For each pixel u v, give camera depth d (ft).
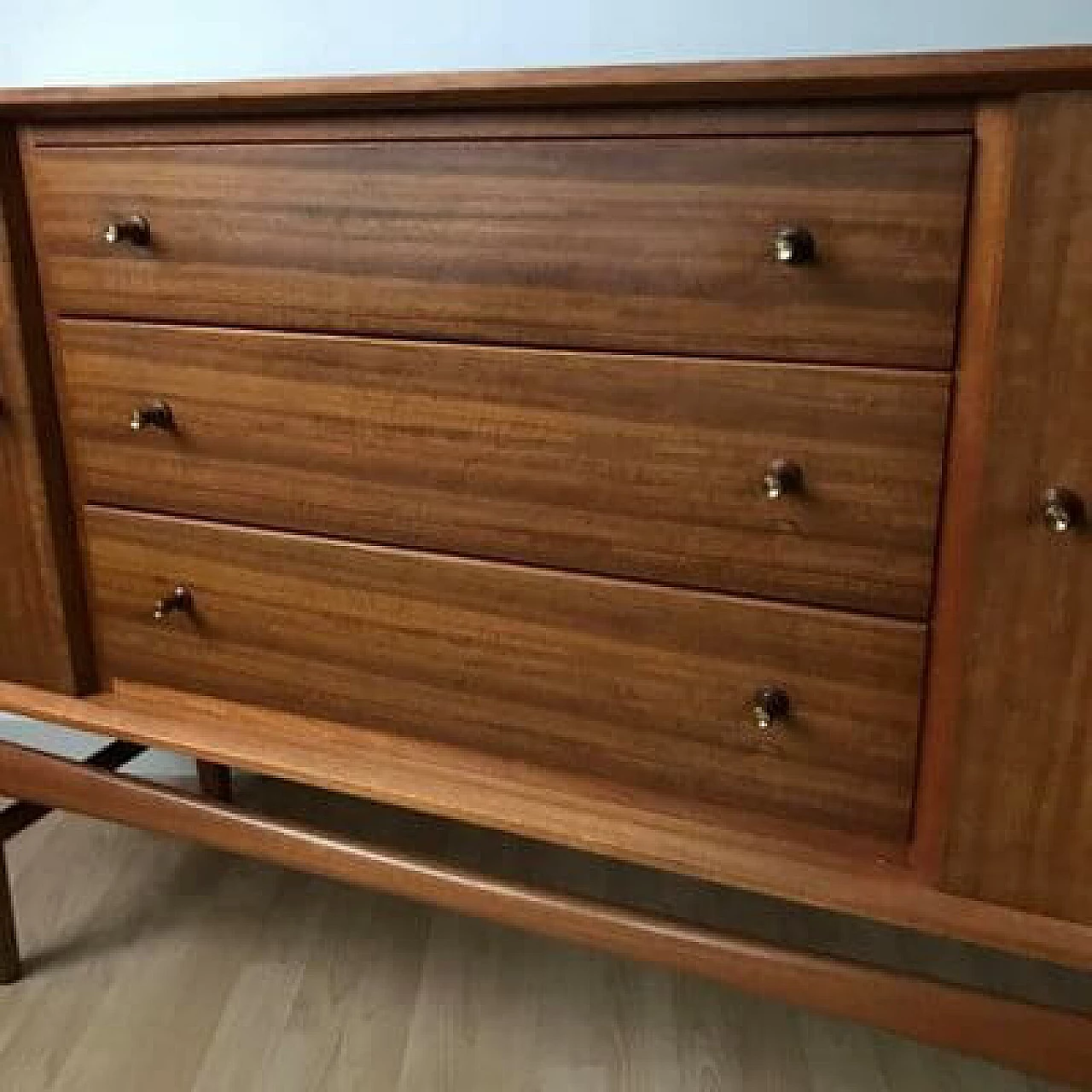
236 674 3.60
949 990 2.80
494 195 2.78
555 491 2.94
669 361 2.72
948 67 2.21
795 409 2.64
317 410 3.18
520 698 3.18
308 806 5.35
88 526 3.69
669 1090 3.76
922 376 2.50
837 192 2.47
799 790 2.93
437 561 3.16
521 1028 4.03
